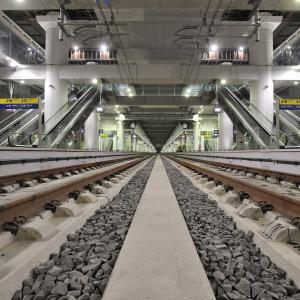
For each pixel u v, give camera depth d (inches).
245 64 1043.3
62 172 404.2
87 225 164.4
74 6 782.5
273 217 157.3
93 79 1000.9
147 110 1798.7
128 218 171.2
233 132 1397.6
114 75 986.7
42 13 1057.5
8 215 135.7
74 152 617.6
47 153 457.1
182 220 151.5
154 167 659.4
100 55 1057.5
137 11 807.7
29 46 1141.7
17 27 967.6
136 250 105.4
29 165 374.6
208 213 188.1
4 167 309.1
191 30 927.0
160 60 1128.2
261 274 100.7
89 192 244.8
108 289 77.2
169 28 923.4
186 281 81.5
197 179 404.8
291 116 1061.1
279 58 1213.7
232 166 529.7
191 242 115.0
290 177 310.8
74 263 106.3
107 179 363.3
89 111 1190.3
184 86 1544.0
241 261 106.4
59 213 168.1
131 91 1598.2
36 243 118.6
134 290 76.4
